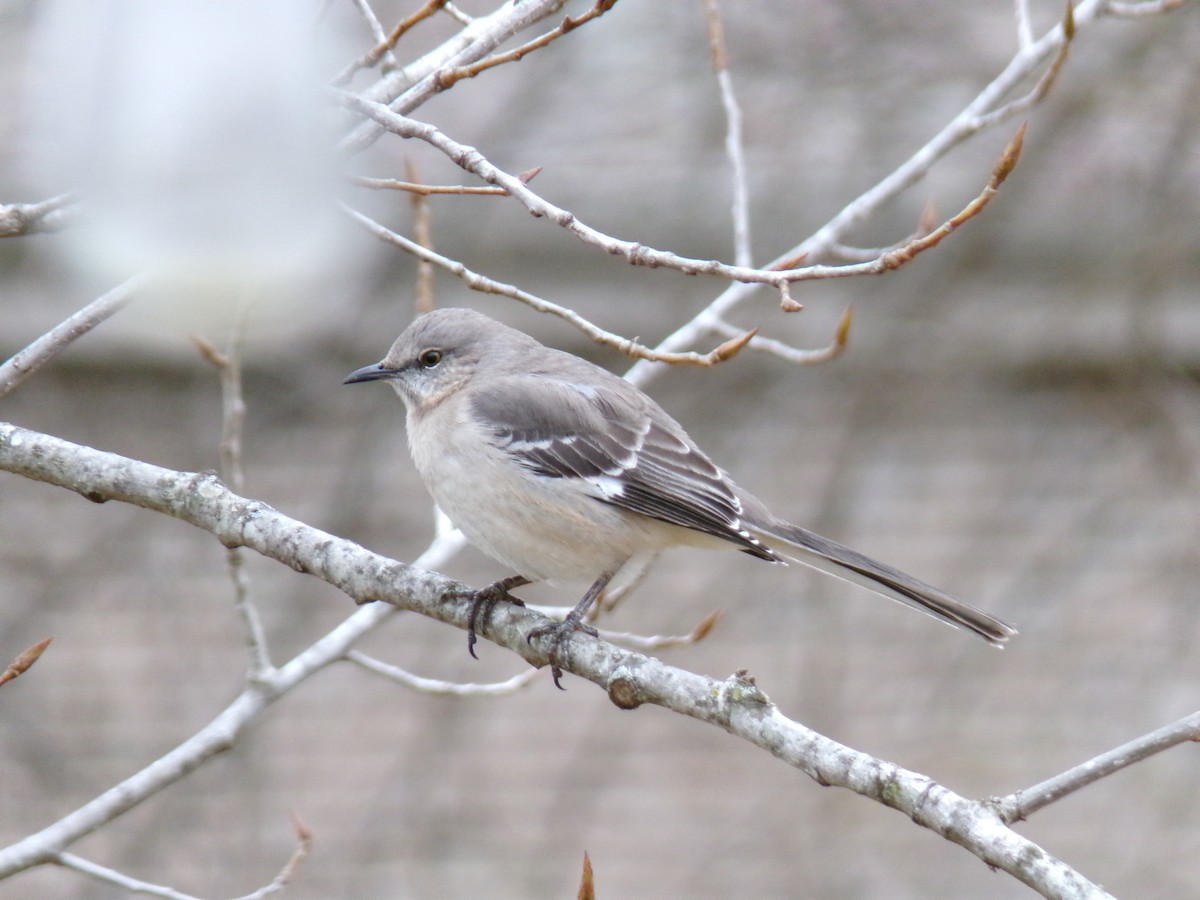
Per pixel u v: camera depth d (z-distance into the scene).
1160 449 13.75
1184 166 12.70
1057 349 14.44
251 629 6.38
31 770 12.64
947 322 13.33
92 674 13.23
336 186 5.18
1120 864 12.43
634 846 12.88
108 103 4.87
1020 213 13.41
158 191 4.96
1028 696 13.41
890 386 13.39
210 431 14.07
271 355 13.08
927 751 13.08
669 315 14.18
